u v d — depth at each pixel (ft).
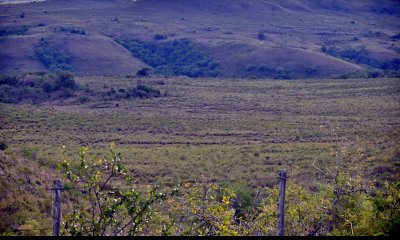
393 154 191.93
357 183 91.09
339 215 84.23
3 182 128.88
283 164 217.77
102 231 58.85
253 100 469.57
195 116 389.60
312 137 298.76
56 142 281.95
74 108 420.77
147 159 238.07
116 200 58.90
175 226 72.43
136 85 541.34
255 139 301.84
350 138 279.49
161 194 60.54
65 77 505.25
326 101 459.32
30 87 479.41
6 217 108.27
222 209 70.69
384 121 348.18
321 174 143.74
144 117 381.60
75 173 61.11
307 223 84.12
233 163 226.38
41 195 129.08
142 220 59.72
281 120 371.15
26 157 200.85
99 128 334.24
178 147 278.46
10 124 330.95
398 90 498.69
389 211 75.61
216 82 596.29
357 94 492.54
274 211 83.92
